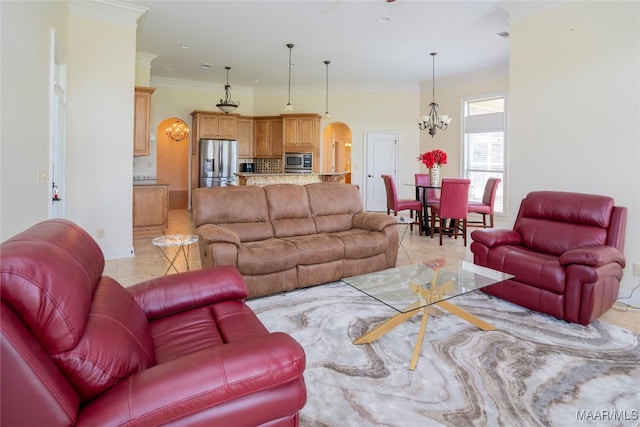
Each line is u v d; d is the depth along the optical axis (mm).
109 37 4469
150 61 6691
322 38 5738
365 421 1771
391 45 6062
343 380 2117
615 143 3424
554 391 2020
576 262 2783
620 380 2125
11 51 2279
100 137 4473
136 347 1299
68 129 4266
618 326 2863
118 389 1099
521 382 2102
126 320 1401
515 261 3164
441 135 8453
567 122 3766
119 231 4699
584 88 3619
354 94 9148
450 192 5711
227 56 6742
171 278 2047
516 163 4242
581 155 3670
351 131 9219
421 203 6812
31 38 2689
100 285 1521
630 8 3285
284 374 1248
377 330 2617
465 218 5766
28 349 963
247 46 6160
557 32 3812
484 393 1998
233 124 9188
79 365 1059
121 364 1155
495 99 7445
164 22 5160
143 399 1067
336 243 3746
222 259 3127
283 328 2793
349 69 7586
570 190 3770
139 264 4492
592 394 1993
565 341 2596
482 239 3457
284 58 6855
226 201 3855
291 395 1291
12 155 2326
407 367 2258
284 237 3979
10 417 940
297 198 4230
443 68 7445
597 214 3186
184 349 1593
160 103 8664
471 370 2225
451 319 2965
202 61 7086
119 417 1028
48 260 1092
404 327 2820
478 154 7750
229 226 3770
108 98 4492
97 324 1197
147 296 1914
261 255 3299
